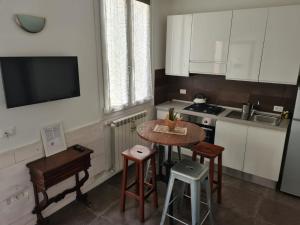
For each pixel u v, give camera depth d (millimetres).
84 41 2467
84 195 2664
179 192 2758
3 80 1770
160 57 3791
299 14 2561
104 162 3012
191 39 3373
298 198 2814
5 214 2049
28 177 2148
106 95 2830
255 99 3373
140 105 3521
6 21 1802
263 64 2900
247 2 3146
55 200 2295
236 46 3031
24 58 1871
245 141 3004
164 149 2803
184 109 3533
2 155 1932
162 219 2209
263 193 2908
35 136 2160
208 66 3326
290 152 2725
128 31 3014
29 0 1923
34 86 1981
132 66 3178
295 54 2676
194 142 2074
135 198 2520
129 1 2932
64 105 2377
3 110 1891
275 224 2387
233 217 2477
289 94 3092
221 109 3561
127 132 3156
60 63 2143
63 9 2199
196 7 3559
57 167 2066
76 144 2541
